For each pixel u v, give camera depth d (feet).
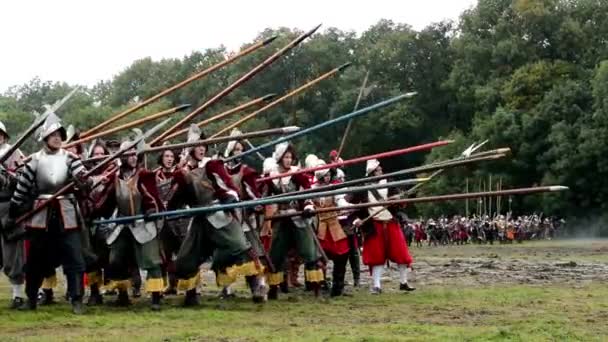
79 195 34.94
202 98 223.10
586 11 238.89
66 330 29.68
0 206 36.22
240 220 38.60
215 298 41.32
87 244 35.99
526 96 221.66
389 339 26.55
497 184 203.10
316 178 44.91
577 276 57.41
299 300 39.96
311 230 40.29
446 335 27.43
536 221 187.21
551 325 30.12
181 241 41.52
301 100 228.84
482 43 244.42
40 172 34.53
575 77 222.89
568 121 205.77
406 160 251.60
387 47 261.44
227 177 36.65
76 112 206.28
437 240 163.53
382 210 44.24
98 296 39.22
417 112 253.24
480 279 54.65
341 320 32.17
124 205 36.42
